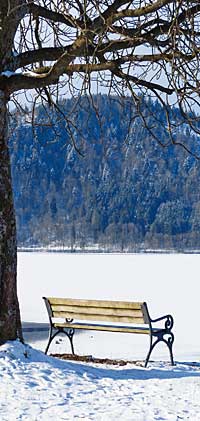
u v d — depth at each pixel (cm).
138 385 892
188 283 5094
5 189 1005
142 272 6712
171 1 928
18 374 899
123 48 988
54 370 930
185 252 14462
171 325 1142
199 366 1148
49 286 4900
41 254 12494
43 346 1900
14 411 734
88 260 9762
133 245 15325
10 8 995
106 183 16362
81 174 16225
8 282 998
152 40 987
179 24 969
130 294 4134
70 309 1185
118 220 15800
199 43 1004
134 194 16288
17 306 1011
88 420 699
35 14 1066
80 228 15562
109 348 1866
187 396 826
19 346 974
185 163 16388
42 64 1174
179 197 16262
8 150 1019
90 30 914
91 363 1098
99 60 1026
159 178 16462
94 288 4672
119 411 743
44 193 15650
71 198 15900
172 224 15738
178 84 977
